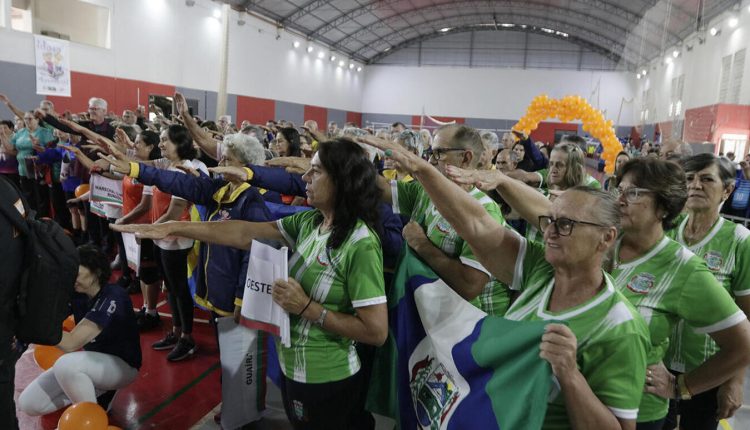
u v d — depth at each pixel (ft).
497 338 4.50
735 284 6.38
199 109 53.62
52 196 22.72
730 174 6.46
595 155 62.28
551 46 92.58
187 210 11.59
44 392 9.26
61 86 37.96
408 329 5.81
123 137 13.16
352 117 96.84
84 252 8.90
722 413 6.21
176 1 48.91
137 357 9.51
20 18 37.04
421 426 5.38
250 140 9.25
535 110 25.86
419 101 98.07
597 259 4.23
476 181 5.02
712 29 44.45
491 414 4.32
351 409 6.42
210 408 10.05
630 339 3.87
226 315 9.05
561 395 4.18
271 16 67.00
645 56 66.28
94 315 8.86
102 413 8.21
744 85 37.58
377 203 6.00
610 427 3.73
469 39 94.94
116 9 42.19
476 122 96.12
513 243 5.09
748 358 4.90
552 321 4.18
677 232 6.87
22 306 5.82
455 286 6.17
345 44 87.40
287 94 72.84
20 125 24.88
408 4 78.02
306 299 5.78
